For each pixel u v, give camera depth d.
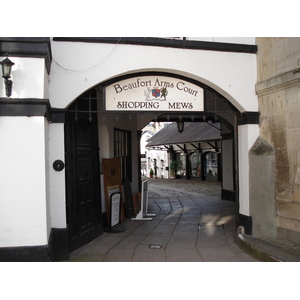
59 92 5.42
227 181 12.48
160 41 5.77
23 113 4.57
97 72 5.57
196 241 6.58
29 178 4.57
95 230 6.93
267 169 6.04
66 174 5.74
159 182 23.97
